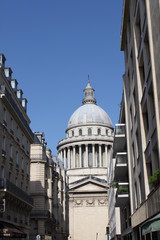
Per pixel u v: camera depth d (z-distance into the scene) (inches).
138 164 1159.6
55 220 2849.4
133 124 1250.6
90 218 4382.4
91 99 5753.0
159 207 759.7
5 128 1502.2
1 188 1373.0
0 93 1445.6
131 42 1233.4
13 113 1617.9
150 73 876.6
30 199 1870.1
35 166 2460.6
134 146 1241.4
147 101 947.3
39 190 2426.2
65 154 5172.2
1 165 1445.6
